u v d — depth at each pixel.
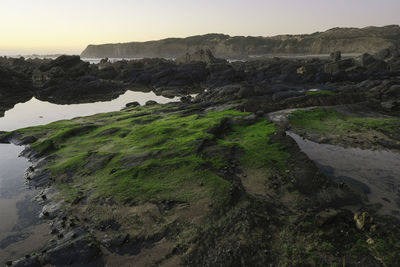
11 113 27.34
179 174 9.67
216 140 12.94
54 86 42.50
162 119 17.94
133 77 56.16
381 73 41.72
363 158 11.87
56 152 13.34
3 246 7.30
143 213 7.86
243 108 19.66
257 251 6.32
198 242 6.68
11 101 34.81
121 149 12.60
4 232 7.88
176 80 50.16
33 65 65.06
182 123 15.82
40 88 43.78
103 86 44.75
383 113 18.78
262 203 8.05
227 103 22.23
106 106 31.05
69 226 7.74
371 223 7.01
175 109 21.77
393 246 6.29
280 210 7.86
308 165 10.40
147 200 8.40
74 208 8.59
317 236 6.68
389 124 15.60
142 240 6.93
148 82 53.81
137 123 17.42
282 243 6.54
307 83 39.22
